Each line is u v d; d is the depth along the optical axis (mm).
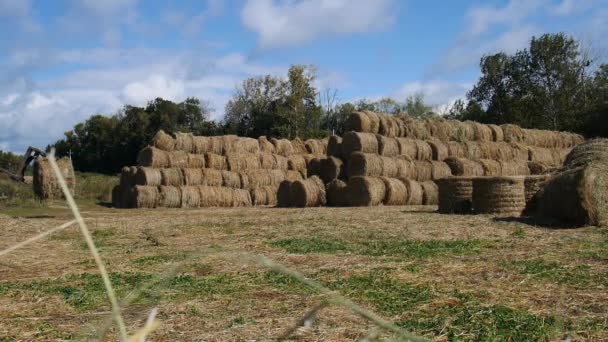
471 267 7840
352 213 18344
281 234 12375
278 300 6141
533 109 51281
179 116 65938
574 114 47562
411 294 6281
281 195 26797
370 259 8703
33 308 6031
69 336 4930
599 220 12750
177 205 26688
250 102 70312
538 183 16984
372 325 5039
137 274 7898
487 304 5789
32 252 10234
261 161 31141
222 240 11539
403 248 9758
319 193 25422
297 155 33312
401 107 78812
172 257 9336
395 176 25594
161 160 28078
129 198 26625
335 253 9391
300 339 4652
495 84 54531
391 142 26328
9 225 15094
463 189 17969
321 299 6117
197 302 6082
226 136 30781
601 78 49781
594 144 16234
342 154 26922
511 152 29547
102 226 14938
